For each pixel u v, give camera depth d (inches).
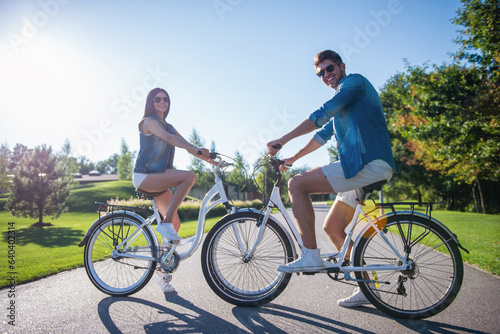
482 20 415.2
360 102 94.0
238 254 109.2
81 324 89.5
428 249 95.0
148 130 113.0
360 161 90.6
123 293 114.8
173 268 111.2
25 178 548.7
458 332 85.3
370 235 98.6
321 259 96.1
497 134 489.4
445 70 573.9
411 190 1302.9
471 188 1306.6
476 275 145.9
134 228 118.2
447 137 567.2
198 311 100.1
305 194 96.8
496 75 463.2
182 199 112.2
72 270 156.0
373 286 97.4
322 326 89.0
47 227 526.6
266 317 95.6
